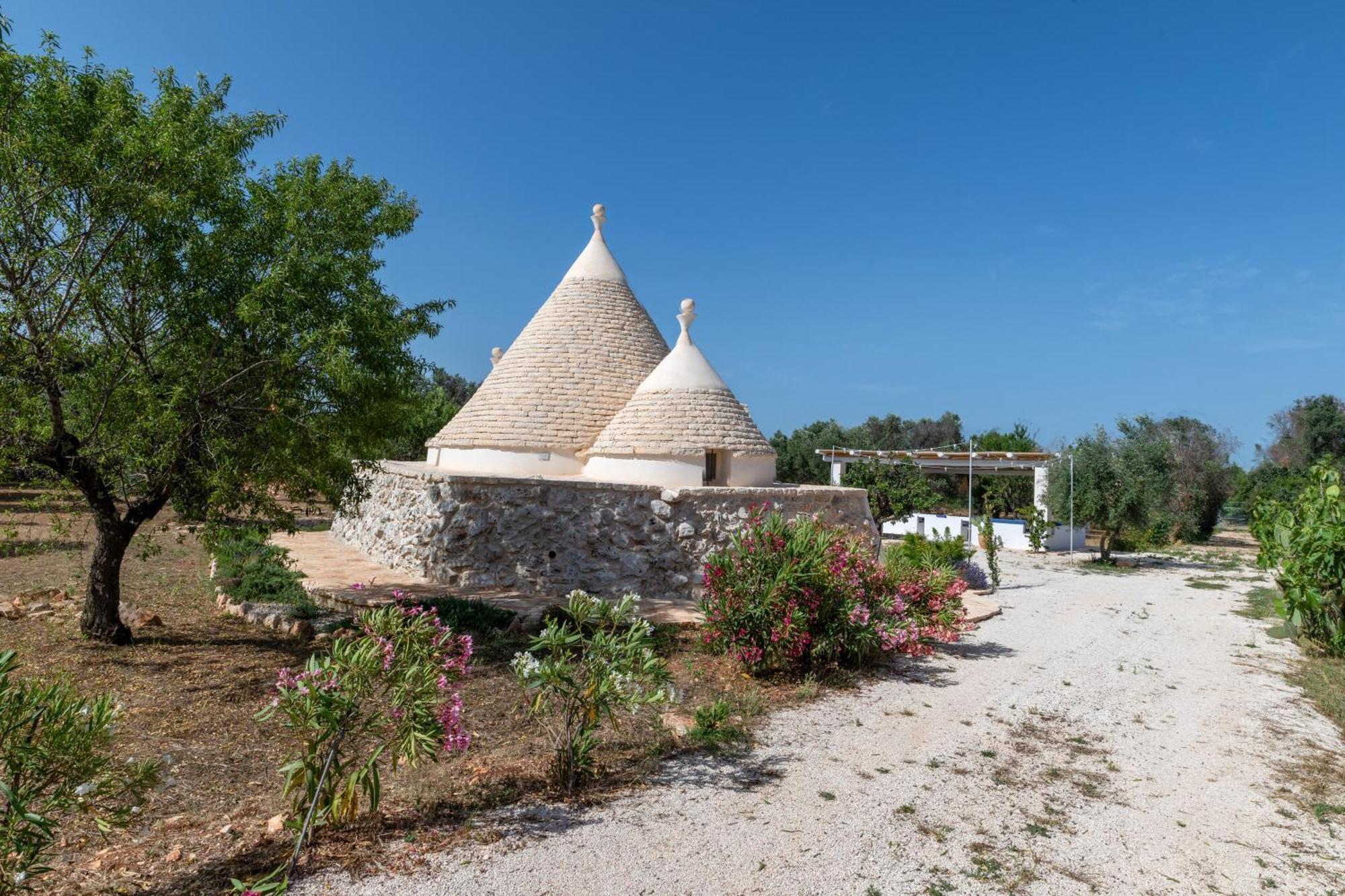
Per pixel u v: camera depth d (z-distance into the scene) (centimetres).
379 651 468
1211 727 809
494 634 994
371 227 993
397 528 1488
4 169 725
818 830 521
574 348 1761
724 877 453
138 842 464
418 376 1033
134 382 827
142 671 828
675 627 1103
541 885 433
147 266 823
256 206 914
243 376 888
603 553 1340
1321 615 1172
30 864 369
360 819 495
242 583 1197
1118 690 951
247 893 372
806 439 5238
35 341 768
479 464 1661
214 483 808
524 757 620
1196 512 3672
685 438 1516
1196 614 1583
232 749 631
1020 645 1205
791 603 877
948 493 4831
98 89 820
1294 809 602
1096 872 486
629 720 725
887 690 893
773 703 813
